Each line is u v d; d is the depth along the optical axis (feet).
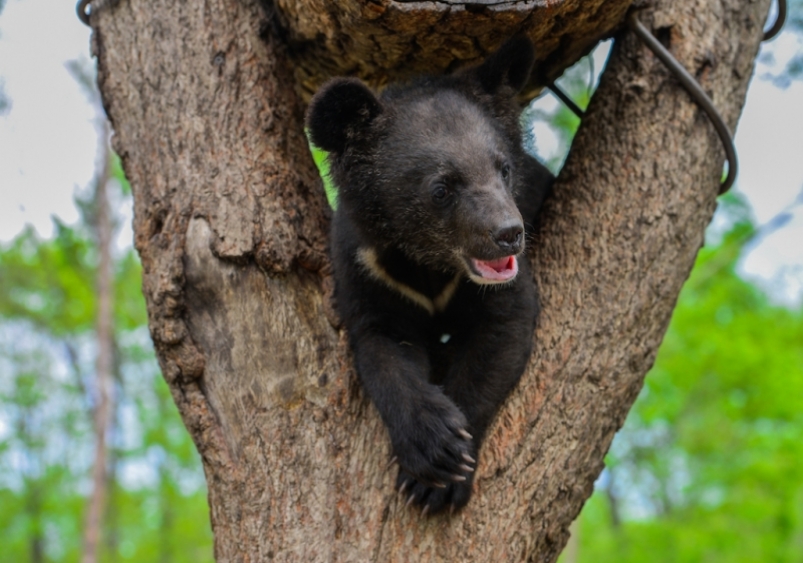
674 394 115.03
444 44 26.55
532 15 24.84
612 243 26.55
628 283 26.02
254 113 28.14
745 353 111.04
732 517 111.65
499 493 23.36
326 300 27.09
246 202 26.48
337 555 22.67
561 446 24.14
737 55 28.76
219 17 28.76
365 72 30.37
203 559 154.51
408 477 23.45
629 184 27.17
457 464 22.80
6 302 130.62
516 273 25.04
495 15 24.13
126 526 155.12
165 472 147.74
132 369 141.59
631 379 25.53
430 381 28.96
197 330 25.71
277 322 25.70
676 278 26.63
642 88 28.12
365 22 24.70
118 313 122.42
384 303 27.71
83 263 119.34
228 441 24.86
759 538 108.06
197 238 25.88
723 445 117.91
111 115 29.19
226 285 25.68
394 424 23.72
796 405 110.01
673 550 114.52
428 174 26.53
